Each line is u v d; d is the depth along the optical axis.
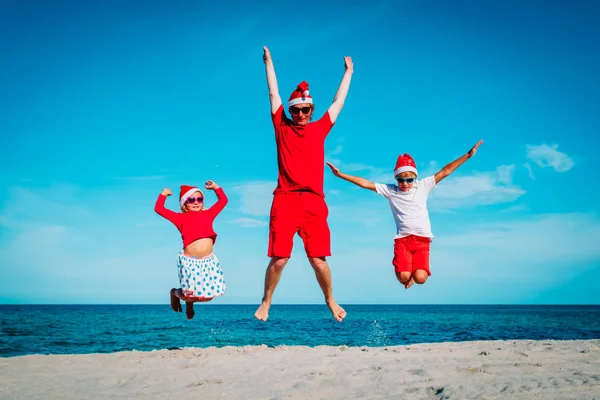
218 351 9.63
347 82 5.85
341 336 23.00
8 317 46.16
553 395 4.91
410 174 7.01
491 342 11.05
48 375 7.01
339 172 7.16
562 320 46.81
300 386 5.85
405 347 10.09
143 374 7.05
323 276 5.43
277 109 5.59
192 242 5.75
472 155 6.91
